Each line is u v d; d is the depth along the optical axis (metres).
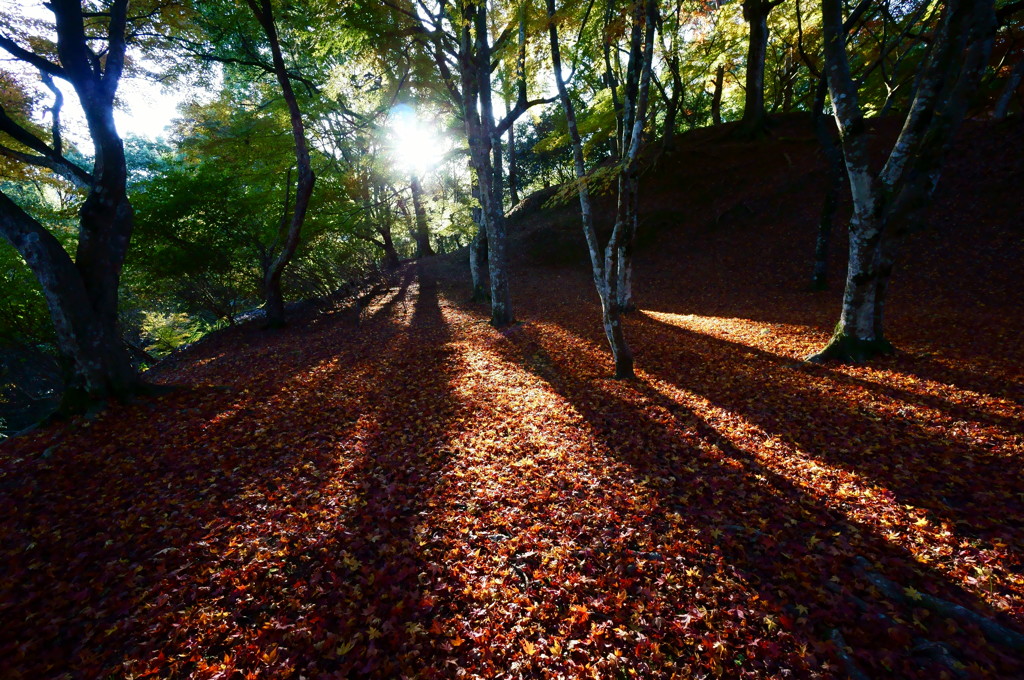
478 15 12.59
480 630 3.71
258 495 5.70
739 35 23.86
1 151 8.05
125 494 5.70
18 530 5.00
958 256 15.05
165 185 17.33
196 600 4.07
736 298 17.12
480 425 7.73
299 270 20.02
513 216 31.05
